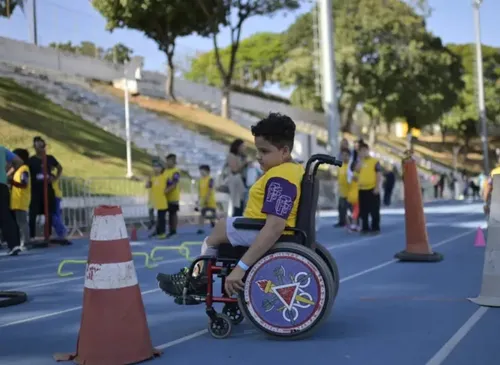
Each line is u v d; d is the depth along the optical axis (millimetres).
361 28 42875
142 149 25516
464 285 6531
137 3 33875
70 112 26031
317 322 4289
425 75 44438
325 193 25578
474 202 31766
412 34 44000
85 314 3787
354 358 3873
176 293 4605
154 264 8922
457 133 74375
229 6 38188
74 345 4387
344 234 12977
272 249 4309
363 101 44500
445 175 43062
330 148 19641
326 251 4820
